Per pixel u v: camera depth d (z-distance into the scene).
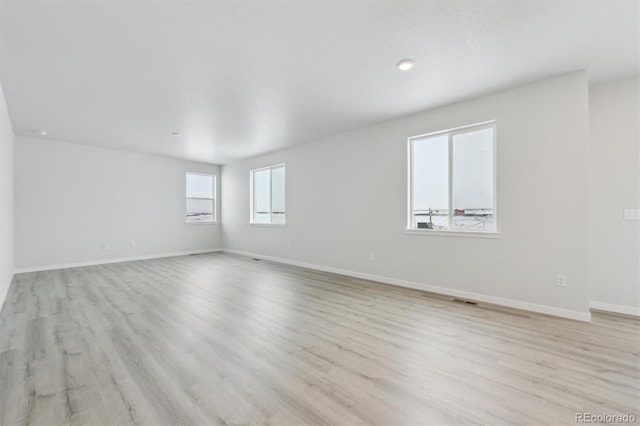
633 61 2.66
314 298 3.60
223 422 1.48
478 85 3.13
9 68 2.68
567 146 2.90
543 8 1.94
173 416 1.53
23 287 4.12
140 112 3.86
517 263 3.20
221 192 8.16
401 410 1.57
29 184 5.17
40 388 1.76
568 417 1.51
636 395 1.69
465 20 2.06
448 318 2.91
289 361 2.09
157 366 2.02
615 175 3.09
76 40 2.25
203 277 4.78
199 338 2.46
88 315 3.01
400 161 4.20
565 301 2.92
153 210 6.80
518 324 2.74
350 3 1.88
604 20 2.06
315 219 5.46
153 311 3.13
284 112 3.91
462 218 3.73
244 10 1.94
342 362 2.07
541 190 3.04
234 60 2.58
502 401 1.64
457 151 3.77
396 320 2.86
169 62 2.60
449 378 1.87
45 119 4.14
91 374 1.92
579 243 2.85
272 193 6.66
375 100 3.52
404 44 2.36
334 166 5.10
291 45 2.36
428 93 3.33
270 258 6.52
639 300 2.98
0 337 2.48
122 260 6.31
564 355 2.15
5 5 1.84
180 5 1.88
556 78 2.94
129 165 6.41
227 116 4.04
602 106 3.15
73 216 5.66
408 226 4.15
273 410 1.57
